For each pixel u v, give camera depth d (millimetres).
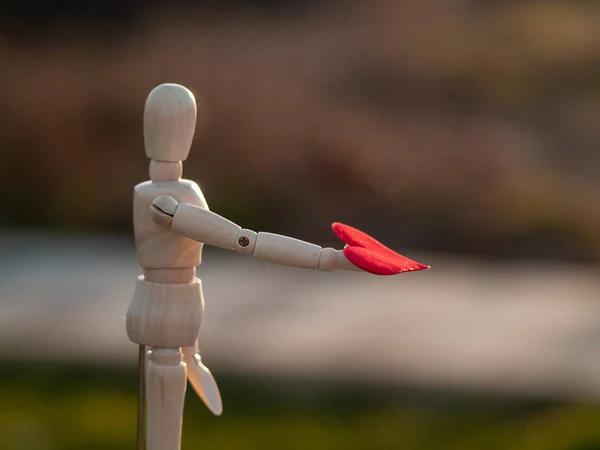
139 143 10617
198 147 10383
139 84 11320
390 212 9641
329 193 9945
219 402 1916
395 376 5180
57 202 9680
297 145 10414
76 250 8070
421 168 10312
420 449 4270
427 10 14516
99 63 12133
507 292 7137
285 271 7488
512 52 13258
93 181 10000
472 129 11438
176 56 12258
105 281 7023
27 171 10094
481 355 5551
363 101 11883
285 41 13281
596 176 10484
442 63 12961
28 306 6285
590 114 11891
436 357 5508
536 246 8883
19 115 10625
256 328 5973
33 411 4602
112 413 4621
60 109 10773
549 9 14625
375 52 13047
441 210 9648
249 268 7531
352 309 6480
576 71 12914
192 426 4484
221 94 11102
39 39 13070
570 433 4438
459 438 4414
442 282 7422
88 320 6016
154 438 1786
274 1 14406
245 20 13977
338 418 4609
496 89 12484
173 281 1761
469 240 9102
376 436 4418
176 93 1726
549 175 10406
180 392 1779
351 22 14078
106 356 5367
